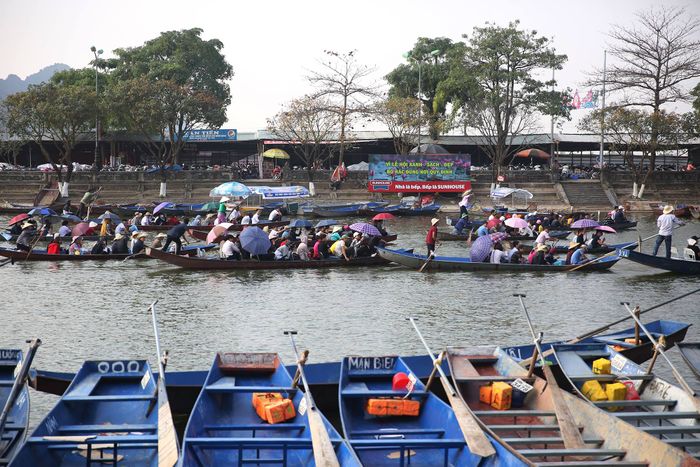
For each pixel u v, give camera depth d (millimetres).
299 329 20625
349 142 70312
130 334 20000
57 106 59500
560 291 26375
